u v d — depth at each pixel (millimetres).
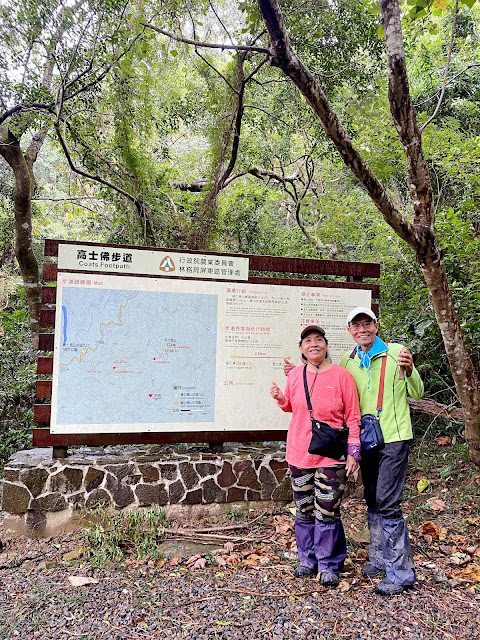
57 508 3547
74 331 3672
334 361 4277
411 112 2885
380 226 6660
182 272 3916
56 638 2254
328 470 2758
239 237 8266
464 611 2432
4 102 5141
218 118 6566
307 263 4270
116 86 5699
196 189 8453
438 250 3184
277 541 3387
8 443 5215
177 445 4332
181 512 3783
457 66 7445
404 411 2719
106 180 6527
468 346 4820
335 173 9562
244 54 5934
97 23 4746
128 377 3758
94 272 3740
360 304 4371
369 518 2920
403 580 2607
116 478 3664
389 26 2795
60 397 3623
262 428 4031
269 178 8750
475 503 3711
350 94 7465
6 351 6234
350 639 2221
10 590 2734
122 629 2322
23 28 4656
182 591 2686
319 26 5738
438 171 6695
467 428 3617
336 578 2717
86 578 2824
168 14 5395
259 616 2424
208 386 3932
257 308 4082
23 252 6625
